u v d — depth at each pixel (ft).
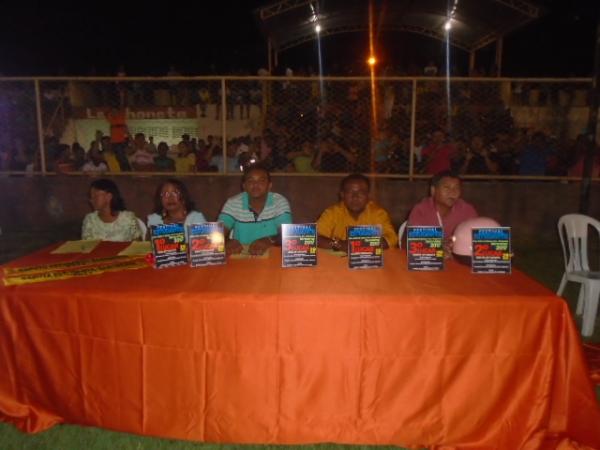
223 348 7.36
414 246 8.55
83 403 7.82
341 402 7.42
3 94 24.79
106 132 30.96
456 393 7.34
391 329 7.21
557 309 7.15
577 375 7.21
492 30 29.48
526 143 24.07
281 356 7.32
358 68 36.52
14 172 24.58
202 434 7.58
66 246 10.45
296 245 8.75
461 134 24.39
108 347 7.55
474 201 23.52
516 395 7.32
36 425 8.04
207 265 8.81
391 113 25.32
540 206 23.40
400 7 28.37
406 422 7.41
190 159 25.00
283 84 24.81
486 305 7.14
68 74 52.31
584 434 7.29
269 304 7.21
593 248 22.20
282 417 7.46
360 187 11.21
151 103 31.89
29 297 7.61
